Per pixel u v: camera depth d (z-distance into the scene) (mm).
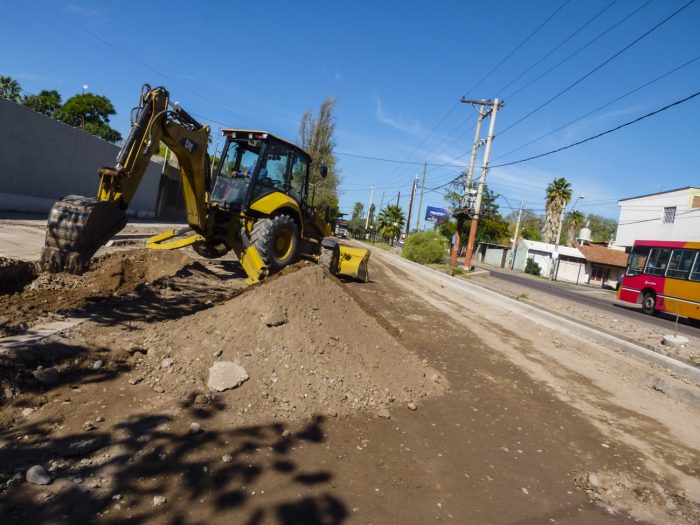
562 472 4117
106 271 7988
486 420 5000
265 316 5117
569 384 6949
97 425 3410
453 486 3570
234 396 4188
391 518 3021
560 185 54031
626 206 38188
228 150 10180
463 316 11680
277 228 9695
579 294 29922
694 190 32812
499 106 28266
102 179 6160
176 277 8930
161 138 7109
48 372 3836
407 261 33062
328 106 42469
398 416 4660
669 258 18750
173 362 4520
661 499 3887
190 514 2691
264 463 3359
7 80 24578
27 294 6180
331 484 3277
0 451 2936
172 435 3463
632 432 5379
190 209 8883
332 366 4953
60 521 2457
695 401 6801
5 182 13703
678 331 15211
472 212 29219
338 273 14211
